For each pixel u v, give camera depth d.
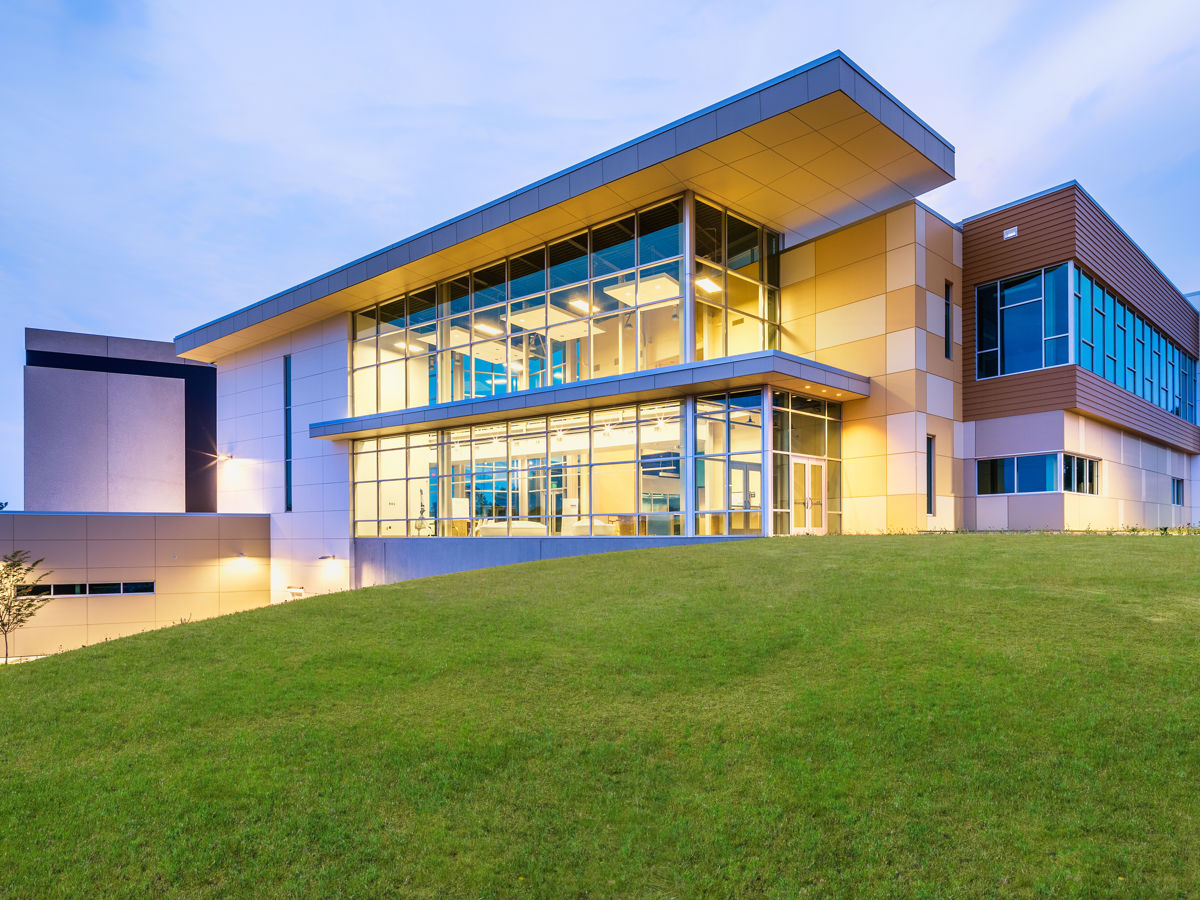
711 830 4.96
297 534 32.19
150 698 7.62
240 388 36.06
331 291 28.45
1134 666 6.57
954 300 22.42
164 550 31.53
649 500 21.00
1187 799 4.73
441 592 12.25
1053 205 21.08
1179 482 31.47
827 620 8.73
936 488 20.97
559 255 23.45
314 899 4.45
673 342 20.39
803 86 16.25
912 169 19.06
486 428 25.56
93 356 42.28
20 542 29.20
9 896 4.50
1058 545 12.46
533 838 5.01
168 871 4.70
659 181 19.70
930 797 5.04
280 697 7.48
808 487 20.48
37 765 6.16
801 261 23.12
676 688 7.21
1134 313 26.12
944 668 6.95
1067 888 4.13
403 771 5.87
